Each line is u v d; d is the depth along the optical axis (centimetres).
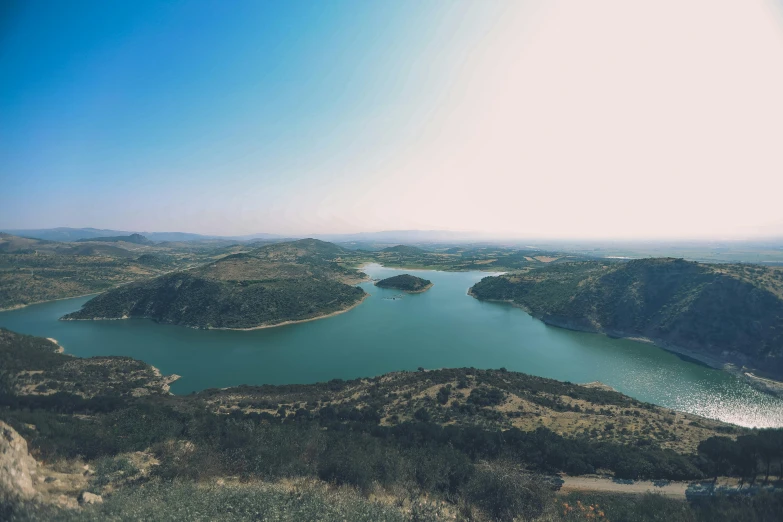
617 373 8356
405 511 2288
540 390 6359
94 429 3253
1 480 1677
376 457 3100
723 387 7525
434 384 6347
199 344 10575
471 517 2388
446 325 12950
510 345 10581
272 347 10356
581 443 4209
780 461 3484
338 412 5291
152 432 3338
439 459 3244
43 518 1527
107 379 7225
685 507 2875
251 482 2539
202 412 4669
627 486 3503
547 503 2634
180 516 1706
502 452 3903
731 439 4366
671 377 8075
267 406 5694
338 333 11906
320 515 1889
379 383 6712
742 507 2744
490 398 5734
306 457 3081
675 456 3928
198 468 2625
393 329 12419
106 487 2175
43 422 3219
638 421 5150
